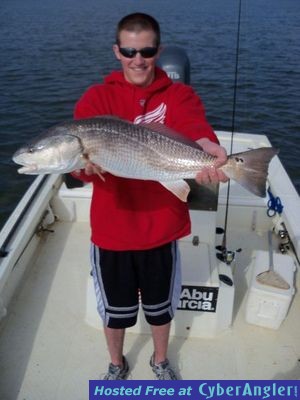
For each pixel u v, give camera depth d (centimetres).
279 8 3522
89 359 307
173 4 4225
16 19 2884
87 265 393
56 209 442
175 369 300
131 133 220
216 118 1032
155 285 252
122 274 247
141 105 237
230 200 427
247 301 327
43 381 290
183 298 310
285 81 1327
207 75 1384
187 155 223
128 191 236
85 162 221
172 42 1920
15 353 308
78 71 1477
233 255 338
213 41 1939
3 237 349
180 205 247
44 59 1639
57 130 222
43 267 389
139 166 223
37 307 347
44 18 2966
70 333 326
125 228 238
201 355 311
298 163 828
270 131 963
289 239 407
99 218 242
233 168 221
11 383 288
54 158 221
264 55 1656
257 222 436
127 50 223
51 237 426
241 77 1359
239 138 523
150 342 319
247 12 3189
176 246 256
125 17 227
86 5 4197
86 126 219
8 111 1103
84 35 2184
